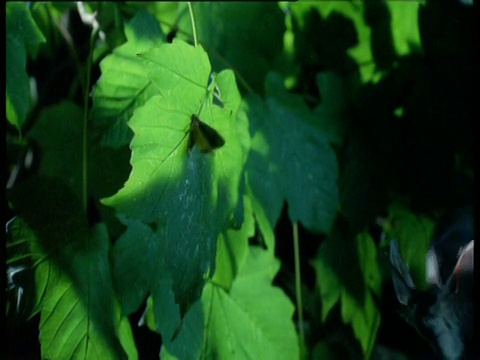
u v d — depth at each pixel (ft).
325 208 1.10
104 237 0.91
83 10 1.13
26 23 0.90
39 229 0.87
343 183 1.18
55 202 0.90
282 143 1.07
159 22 1.02
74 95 1.17
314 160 1.10
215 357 0.97
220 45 1.15
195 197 0.79
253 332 1.02
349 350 1.20
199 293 0.79
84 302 0.87
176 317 0.93
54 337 0.84
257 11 1.17
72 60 1.19
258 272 1.04
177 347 0.92
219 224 0.84
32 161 1.11
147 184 0.74
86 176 0.94
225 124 0.84
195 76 0.78
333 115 1.18
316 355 1.21
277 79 1.10
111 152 0.97
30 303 0.84
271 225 1.03
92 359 0.86
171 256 0.76
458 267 1.18
